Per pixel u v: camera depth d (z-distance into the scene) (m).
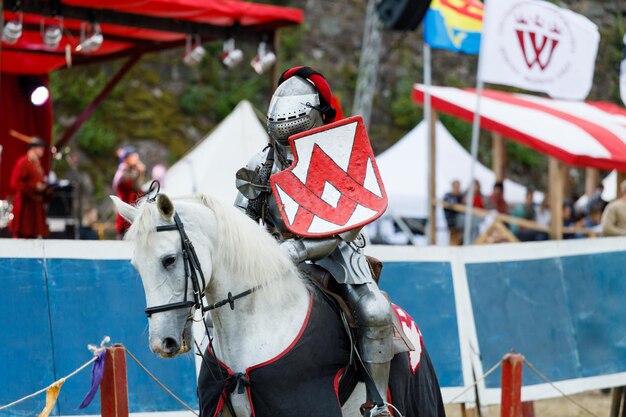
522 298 9.13
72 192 13.80
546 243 9.36
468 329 8.85
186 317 4.66
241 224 4.95
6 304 7.10
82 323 7.36
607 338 9.42
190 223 4.77
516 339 9.01
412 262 8.80
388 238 18.42
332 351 4.98
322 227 4.98
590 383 9.25
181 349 4.64
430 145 14.85
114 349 6.02
